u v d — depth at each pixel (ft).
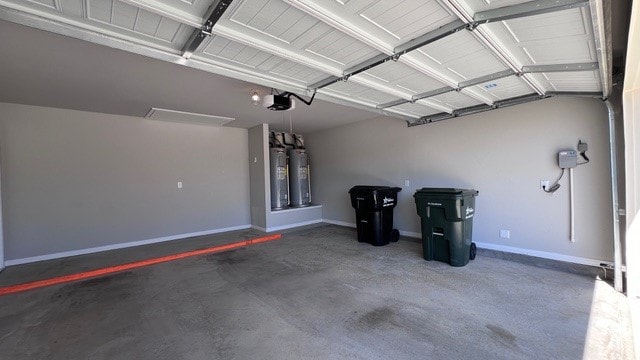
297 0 5.52
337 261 14.21
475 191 13.96
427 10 6.07
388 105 13.66
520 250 13.78
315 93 11.19
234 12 6.05
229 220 22.57
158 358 7.00
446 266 13.06
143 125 18.78
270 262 14.30
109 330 8.29
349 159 22.20
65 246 16.24
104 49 8.70
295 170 24.59
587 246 11.97
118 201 17.88
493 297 9.80
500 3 5.81
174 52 7.63
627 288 9.52
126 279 12.37
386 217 17.22
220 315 9.04
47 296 10.73
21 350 7.41
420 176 17.70
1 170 14.61
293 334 7.90
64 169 16.25
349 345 7.35
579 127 12.05
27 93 13.09
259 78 9.52
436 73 9.33
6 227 14.71
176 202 20.07
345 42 7.46
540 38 7.00
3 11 5.39
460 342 7.36
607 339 7.28
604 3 5.49
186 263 14.43
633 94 9.57
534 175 13.26
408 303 9.54
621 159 10.96
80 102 14.75
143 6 5.50
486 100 12.73
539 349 6.98
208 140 21.58
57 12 5.79
